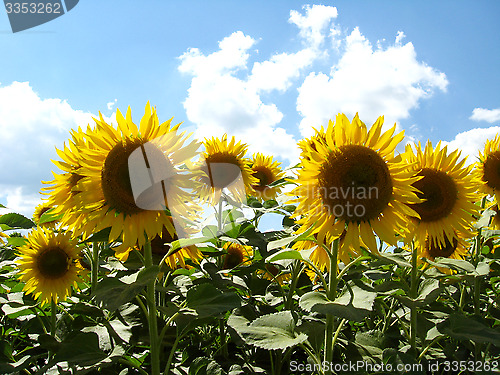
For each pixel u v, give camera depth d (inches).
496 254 51.4
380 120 32.4
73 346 33.1
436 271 41.3
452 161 40.5
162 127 32.2
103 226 31.1
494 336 33.1
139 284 29.0
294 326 31.3
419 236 39.4
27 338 51.5
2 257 58.8
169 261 42.3
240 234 46.6
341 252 32.0
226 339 47.3
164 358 42.5
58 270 44.8
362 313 26.0
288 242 32.0
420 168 40.7
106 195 31.3
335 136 32.3
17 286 49.1
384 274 45.7
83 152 31.6
